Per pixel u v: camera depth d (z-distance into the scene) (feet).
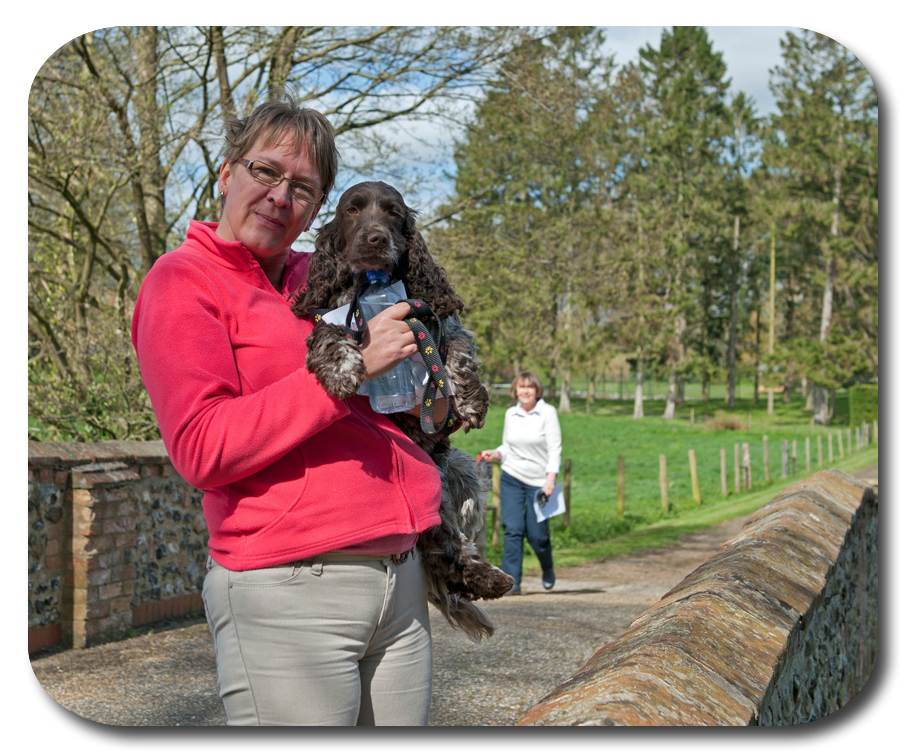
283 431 5.97
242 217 7.15
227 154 7.42
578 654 17.80
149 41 34.06
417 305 7.15
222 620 6.37
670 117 156.46
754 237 183.01
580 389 239.71
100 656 17.57
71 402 32.27
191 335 6.25
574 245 45.93
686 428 150.51
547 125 40.32
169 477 21.97
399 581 6.62
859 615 17.04
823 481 18.76
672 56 155.63
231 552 6.34
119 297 35.42
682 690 5.34
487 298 43.09
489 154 40.45
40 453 18.10
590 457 108.06
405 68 37.50
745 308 206.59
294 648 6.15
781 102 149.38
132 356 32.73
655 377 181.88
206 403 6.07
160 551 21.44
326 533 6.15
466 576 7.79
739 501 61.11
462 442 94.68
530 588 28.76
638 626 7.31
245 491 6.33
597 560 36.81
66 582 18.47
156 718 13.76
